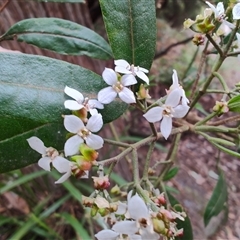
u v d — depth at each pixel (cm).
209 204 14
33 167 23
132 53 8
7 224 25
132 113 29
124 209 7
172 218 7
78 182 24
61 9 17
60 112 7
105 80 7
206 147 32
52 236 24
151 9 8
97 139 7
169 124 7
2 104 6
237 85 9
